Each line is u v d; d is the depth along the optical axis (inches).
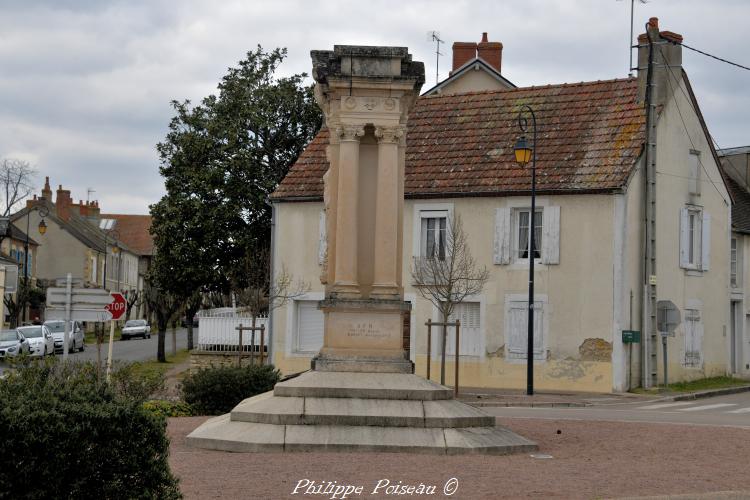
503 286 1270.9
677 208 1339.8
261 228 1750.7
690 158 1371.8
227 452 548.7
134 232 4468.5
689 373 1354.6
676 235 1336.1
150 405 764.6
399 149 644.7
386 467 492.1
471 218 1293.1
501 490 433.4
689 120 1369.3
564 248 1238.9
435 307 1298.0
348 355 617.0
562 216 1243.8
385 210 632.4
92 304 810.8
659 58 1314.0
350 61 633.0
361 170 644.1
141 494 345.7
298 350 1362.0
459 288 1184.8
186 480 446.6
